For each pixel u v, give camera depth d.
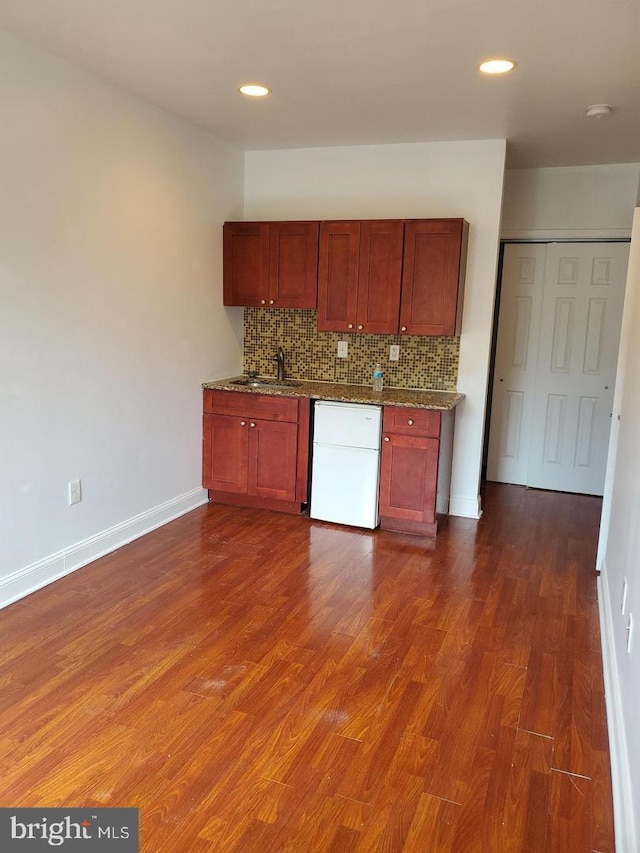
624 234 4.84
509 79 3.08
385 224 4.14
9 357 2.90
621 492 3.00
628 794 1.76
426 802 1.88
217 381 4.65
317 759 2.04
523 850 1.73
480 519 4.51
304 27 2.59
